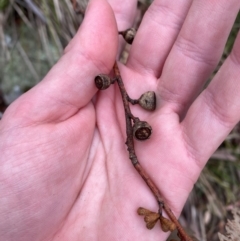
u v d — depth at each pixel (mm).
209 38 130
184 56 134
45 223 126
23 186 120
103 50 132
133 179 131
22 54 192
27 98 127
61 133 127
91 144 140
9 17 192
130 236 127
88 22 132
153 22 145
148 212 122
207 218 193
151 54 144
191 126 127
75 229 132
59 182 126
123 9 157
